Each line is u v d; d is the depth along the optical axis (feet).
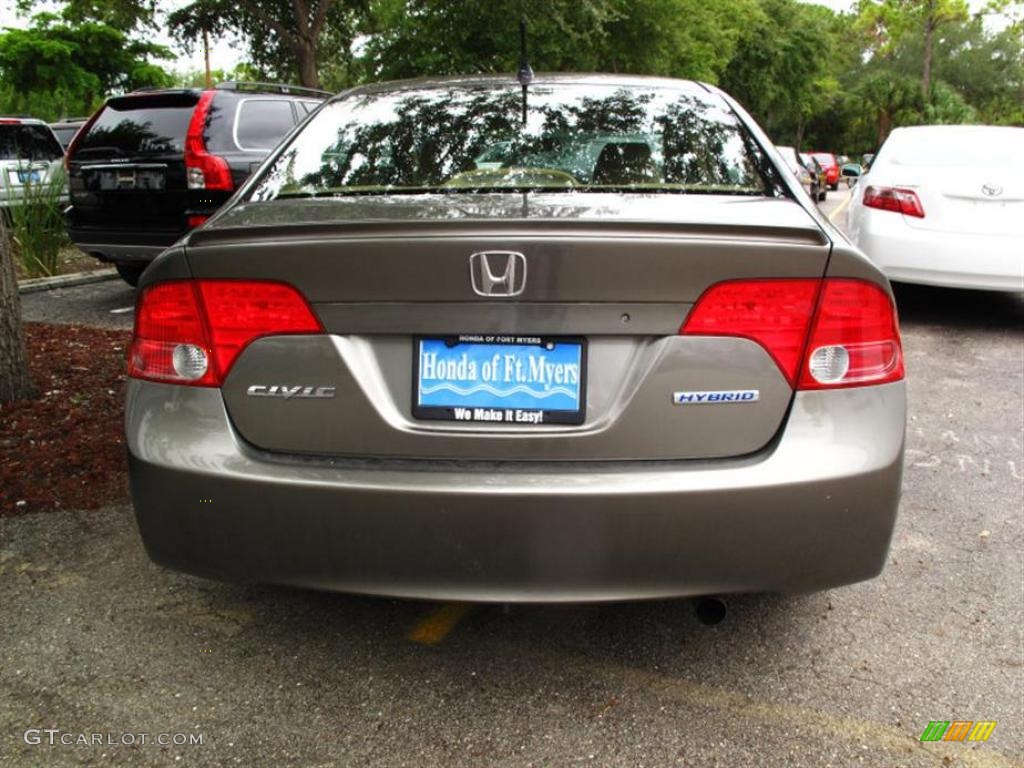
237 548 6.89
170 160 22.34
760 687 7.73
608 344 6.55
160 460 6.93
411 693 7.63
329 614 8.84
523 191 8.02
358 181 8.69
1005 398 16.52
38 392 15.01
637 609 8.98
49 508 11.04
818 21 142.41
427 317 6.51
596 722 7.26
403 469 6.64
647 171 8.59
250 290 6.72
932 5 187.73
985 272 21.07
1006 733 7.15
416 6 56.03
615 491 6.41
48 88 100.89
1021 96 229.25
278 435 6.82
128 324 22.21
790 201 8.06
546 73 10.77
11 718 7.25
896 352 6.99
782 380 6.63
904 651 8.28
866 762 6.82
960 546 10.45
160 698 7.52
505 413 6.61
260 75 61.21
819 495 6.57
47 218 28.68
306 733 7.12
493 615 8.86
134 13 50.14
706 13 78.02
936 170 21.75
